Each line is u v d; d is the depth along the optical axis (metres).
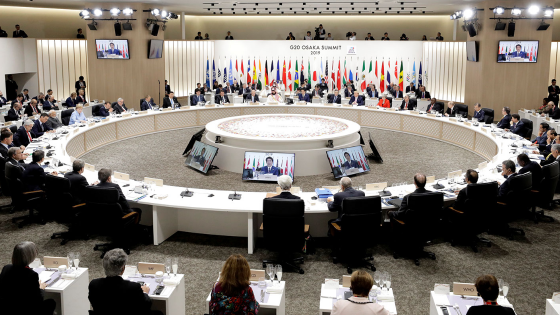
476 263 5.92
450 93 19.47
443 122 12.94
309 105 15.50
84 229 6.60
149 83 17.61
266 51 20.64
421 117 13.62
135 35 16.83
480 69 16.12
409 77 20.05
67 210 6.38
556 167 6.89
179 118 14.69
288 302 5.02
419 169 10.35
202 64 21.50
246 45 20.77
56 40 18.30
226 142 10.35
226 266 3.36
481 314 3.21
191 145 11.34
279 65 20.62
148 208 7.00
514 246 6.42
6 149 8.19
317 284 5.41
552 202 7.98
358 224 5.43
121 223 5.89
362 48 20.02
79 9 19.94
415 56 19.86
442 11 20.59
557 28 20.38
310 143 9.93
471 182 6.17
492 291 3.28
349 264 5.83
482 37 15.91
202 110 15.07
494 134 10.55
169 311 4.10
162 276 4.34
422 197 5.63
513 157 8.65
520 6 15.27
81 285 4.43
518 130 10.95
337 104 15.70
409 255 6.14
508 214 6.53
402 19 22.91
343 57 20.17
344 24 23.33
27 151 8.96
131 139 13.23
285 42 20.42
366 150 12.14
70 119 12.21
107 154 11.54
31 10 19.41
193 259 6.07
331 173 10.08
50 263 4.50
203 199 6.57
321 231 6.68
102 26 16.83
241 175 9.90
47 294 4.23
